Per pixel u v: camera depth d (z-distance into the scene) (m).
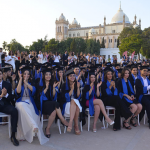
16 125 4.18
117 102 5.04
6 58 12.52
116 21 95.25
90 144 4.14
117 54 68.31
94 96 5.33
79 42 69.06
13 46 65.50
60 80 6.27
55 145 4.07
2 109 4.38
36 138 4.43
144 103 5.54
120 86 5.81
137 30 55.00
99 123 5.63
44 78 4.94
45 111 4.60
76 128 4.75
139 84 5.79
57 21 102.12
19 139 4.30
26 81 4.75
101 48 70.81
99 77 7.38
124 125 5.25
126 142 4.25
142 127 5.33
